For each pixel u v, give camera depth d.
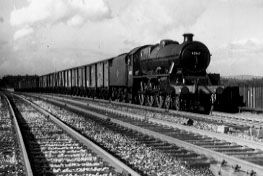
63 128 12.66
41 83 76.38
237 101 20.95
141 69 24.69
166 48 20.98
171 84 19.34
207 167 7.24
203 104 19.83
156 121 14.15
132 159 7.87
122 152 8.65
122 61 27.42
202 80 19.09
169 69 20.00
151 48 23.33
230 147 8.94
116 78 29.53
